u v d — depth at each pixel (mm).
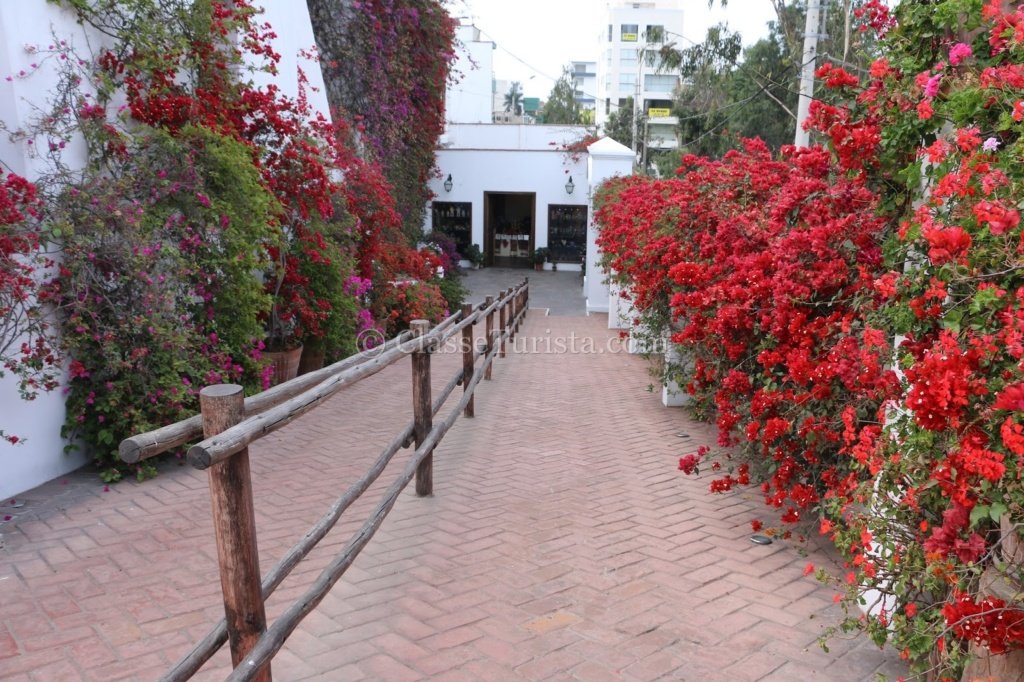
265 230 5734
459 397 7125
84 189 4363
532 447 5383
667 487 4488
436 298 11406
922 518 2189
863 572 2211
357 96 11992
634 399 7023
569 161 22469
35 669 2561
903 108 2660
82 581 3207
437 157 20734
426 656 2633
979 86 2197
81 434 4664
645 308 6324
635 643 2721
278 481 4566
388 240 11172
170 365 4734
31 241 3973
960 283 2004
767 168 4883
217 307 5453
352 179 8711
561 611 2959
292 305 7020
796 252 3326
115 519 3908
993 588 1830
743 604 3021
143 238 4508
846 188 3205
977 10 2381
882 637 2256
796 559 3461
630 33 59125
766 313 3547
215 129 5492
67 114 4523
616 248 7648
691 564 3400
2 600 3041
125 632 2801
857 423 2844
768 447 3492
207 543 3609
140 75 5305
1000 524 1895
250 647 1906
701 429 5891
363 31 11875
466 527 3832
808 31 10078
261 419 1960
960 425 1804
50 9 4484
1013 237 1848
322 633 2789
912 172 2521
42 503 4125
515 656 2633
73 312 4418
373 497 4309
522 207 25281
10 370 4125
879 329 2582
